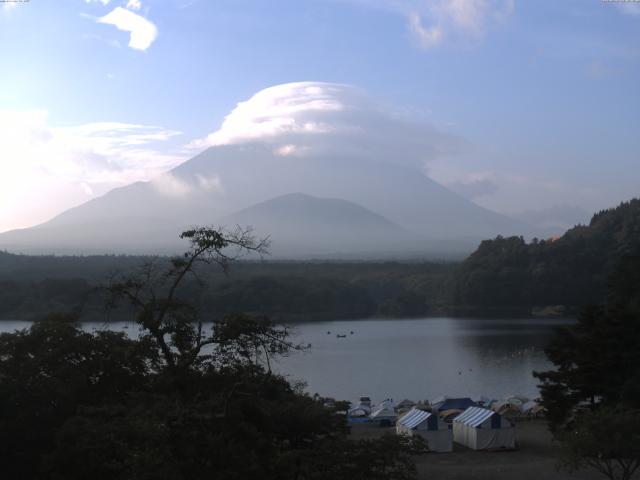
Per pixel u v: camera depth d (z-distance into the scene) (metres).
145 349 34.84
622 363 54.00
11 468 35.66
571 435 38.91
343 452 27.84
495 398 93.94
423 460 53.50
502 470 49.59
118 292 32.31
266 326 32.16
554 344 57.56
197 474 24.47
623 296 89.69
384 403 80.50
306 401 34.62
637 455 37.38
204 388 31.47
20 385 36.12
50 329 39.28
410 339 165.75
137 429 26.19
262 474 25.89
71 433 30.52
